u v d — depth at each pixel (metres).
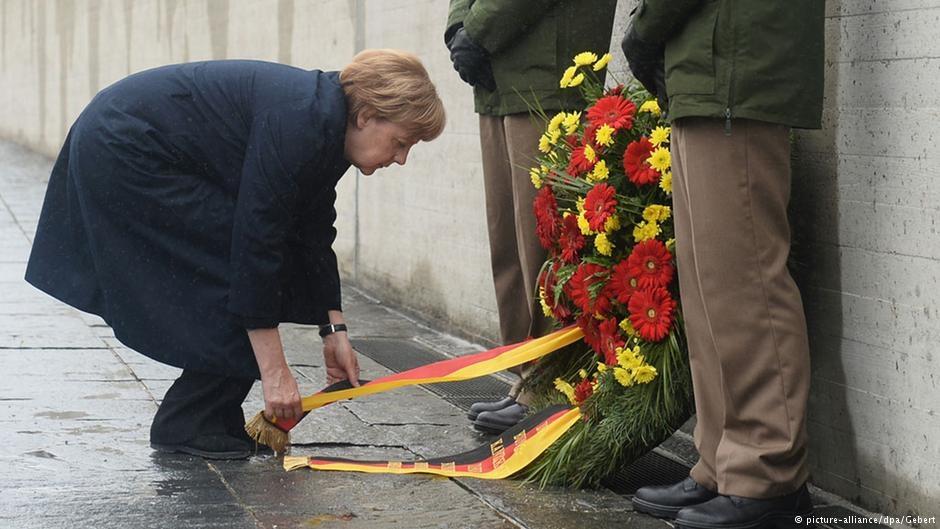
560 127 4.29
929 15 3.49
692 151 3.47
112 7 16.81
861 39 3.75
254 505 3.70
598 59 4.60
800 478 3.50
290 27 10.07
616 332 3.97
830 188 3.90
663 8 3.42
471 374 4.28
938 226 3.49
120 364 5.68
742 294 3.44
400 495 3.86
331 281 4.29
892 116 3.64
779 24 3.36
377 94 3.85
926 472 3.57
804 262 4.03
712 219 3.44
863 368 3.81
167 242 4.01
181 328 4.02
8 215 11.93
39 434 4.42
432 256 7.41
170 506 3.66
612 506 3.79
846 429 3.90
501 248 4.90
